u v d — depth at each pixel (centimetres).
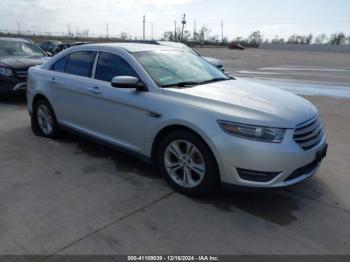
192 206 341
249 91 387
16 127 623
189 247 277
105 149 506
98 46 461
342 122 675
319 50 7056
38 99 559
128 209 334
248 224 311
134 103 384
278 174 309
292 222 315
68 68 500
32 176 407
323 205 346
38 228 299
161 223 310
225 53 4697
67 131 516
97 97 433
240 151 308
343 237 293
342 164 452
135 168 435
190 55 488
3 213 323
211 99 342
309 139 332
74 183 390
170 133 359
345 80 1395
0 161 454
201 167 344
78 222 309
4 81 795
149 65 407
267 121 309
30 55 939
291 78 1464
